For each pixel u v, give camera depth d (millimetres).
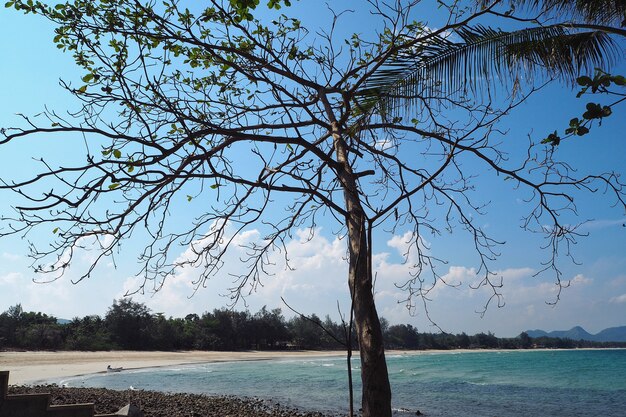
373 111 4469
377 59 4461
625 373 49250
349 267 3402
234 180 3490
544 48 5234
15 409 6277
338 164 3742
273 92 4258
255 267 4535
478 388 33344
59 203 3021
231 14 4176
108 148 3820
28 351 63969
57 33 3846
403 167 4270
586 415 20953
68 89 3256
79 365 47719
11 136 2943
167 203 4195
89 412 6715
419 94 4668
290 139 3621
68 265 3475
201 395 22984
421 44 4551
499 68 4980
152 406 16234
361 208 3490
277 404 21844
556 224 3891
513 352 149500
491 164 3910
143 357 66688
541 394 29359
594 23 5707
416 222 3961
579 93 2844
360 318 3164
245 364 60375
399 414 20516
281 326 100812
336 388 30438
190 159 3564
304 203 4242
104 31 3740
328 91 4367
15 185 2900
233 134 3527
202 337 89250
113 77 3861
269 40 4613
